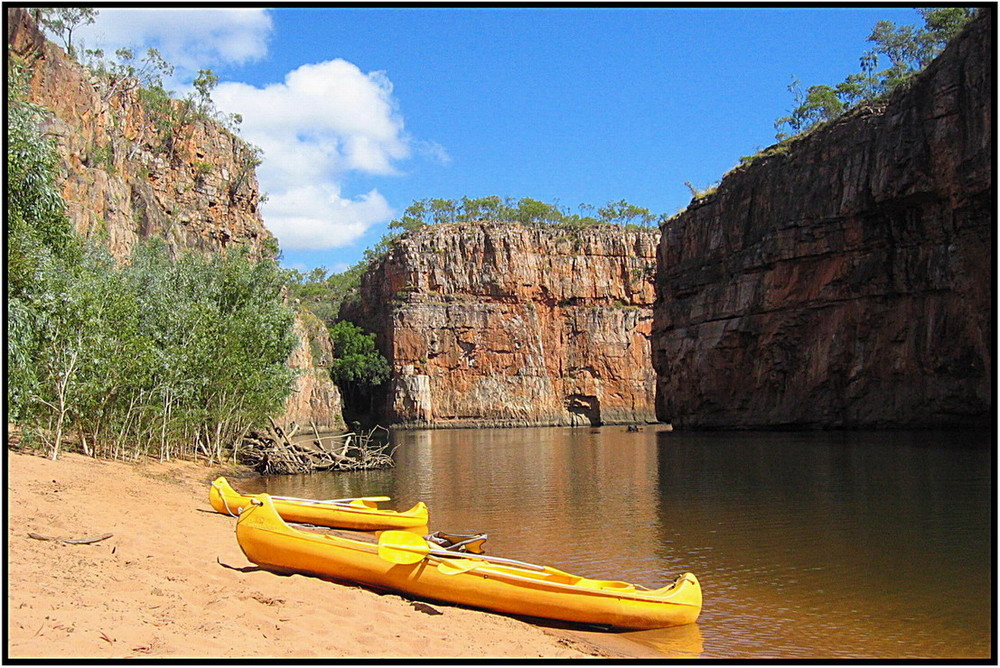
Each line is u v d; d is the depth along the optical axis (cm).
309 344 9219
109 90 7581
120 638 762
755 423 6469
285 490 2928
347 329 11044
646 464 3941
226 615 901
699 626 1148
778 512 2195
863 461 3484
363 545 1184
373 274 12050
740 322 6531
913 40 7556
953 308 4944
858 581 1406
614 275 12094
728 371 6738
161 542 1367
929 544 1714
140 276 3738
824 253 5819
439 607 1125
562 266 11919
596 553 1681
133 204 6894
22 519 1309
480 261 11575
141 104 8138
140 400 2953
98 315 2669
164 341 3322
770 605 1258
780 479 2992
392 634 916
